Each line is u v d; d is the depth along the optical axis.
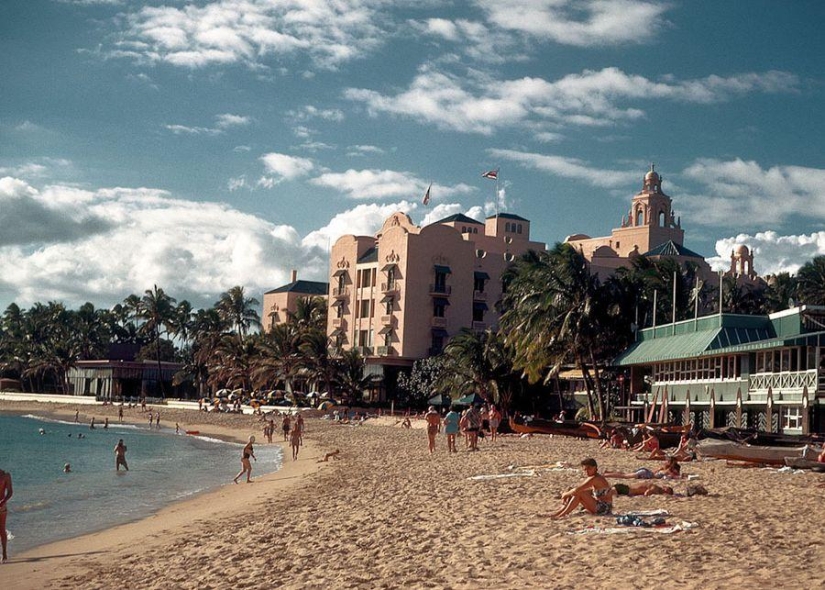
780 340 48.19
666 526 16.33
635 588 11.70
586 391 77.75
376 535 19.03
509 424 55.19
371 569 15.23
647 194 136.75
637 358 67.44
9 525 27.38
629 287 76.94
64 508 31.66
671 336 65.56
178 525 25.52
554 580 12.70
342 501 27.17
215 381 126.81
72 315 168.75
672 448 40.44
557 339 70.25
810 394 45.34
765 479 25.75
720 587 11.23
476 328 105.50
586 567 13.23
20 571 19.14
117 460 48.00
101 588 16.44
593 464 18.75
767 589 10.91
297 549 18.27
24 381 171.12
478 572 13.84
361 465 41.56
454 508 22.12
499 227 122.69
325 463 46.19
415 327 99.94
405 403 95.50
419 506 23.42
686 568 12.52
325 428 79.44
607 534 15.75
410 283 100.00
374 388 100.19
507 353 77.69
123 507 31.83
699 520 17.00
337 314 112.12
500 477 28.97
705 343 56.72
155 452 64.06
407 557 15.98
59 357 157.62
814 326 52.81
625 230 134.00
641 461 34.50
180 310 151.00
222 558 18.20
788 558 12.84
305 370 99.81
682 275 83.25
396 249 101.94
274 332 105.94
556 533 16.48
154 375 149.12
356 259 110.38
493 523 18.80
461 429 45.69
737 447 31.28
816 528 15.69
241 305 140.50
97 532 25.44
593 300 71.19
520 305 72.94
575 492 18.58
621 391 75.12
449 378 80.50
